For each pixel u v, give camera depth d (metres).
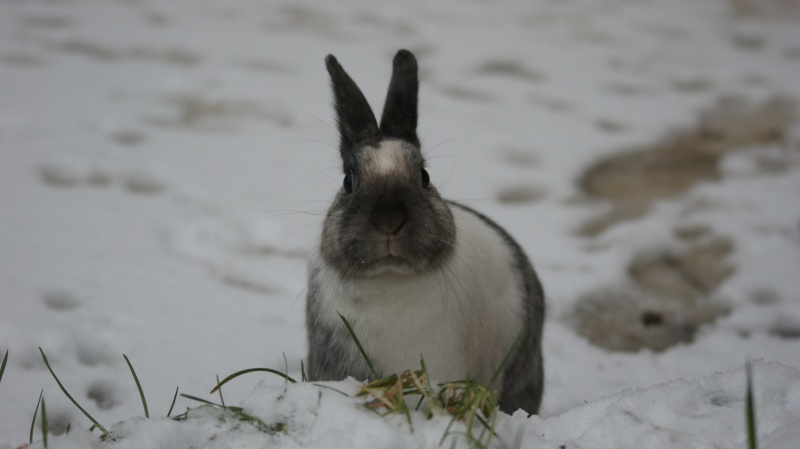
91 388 6.03
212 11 15.23
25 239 8.03
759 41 15.41
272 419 3.91
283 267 8.05
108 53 12.91
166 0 15.62
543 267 8.24
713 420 3.98
